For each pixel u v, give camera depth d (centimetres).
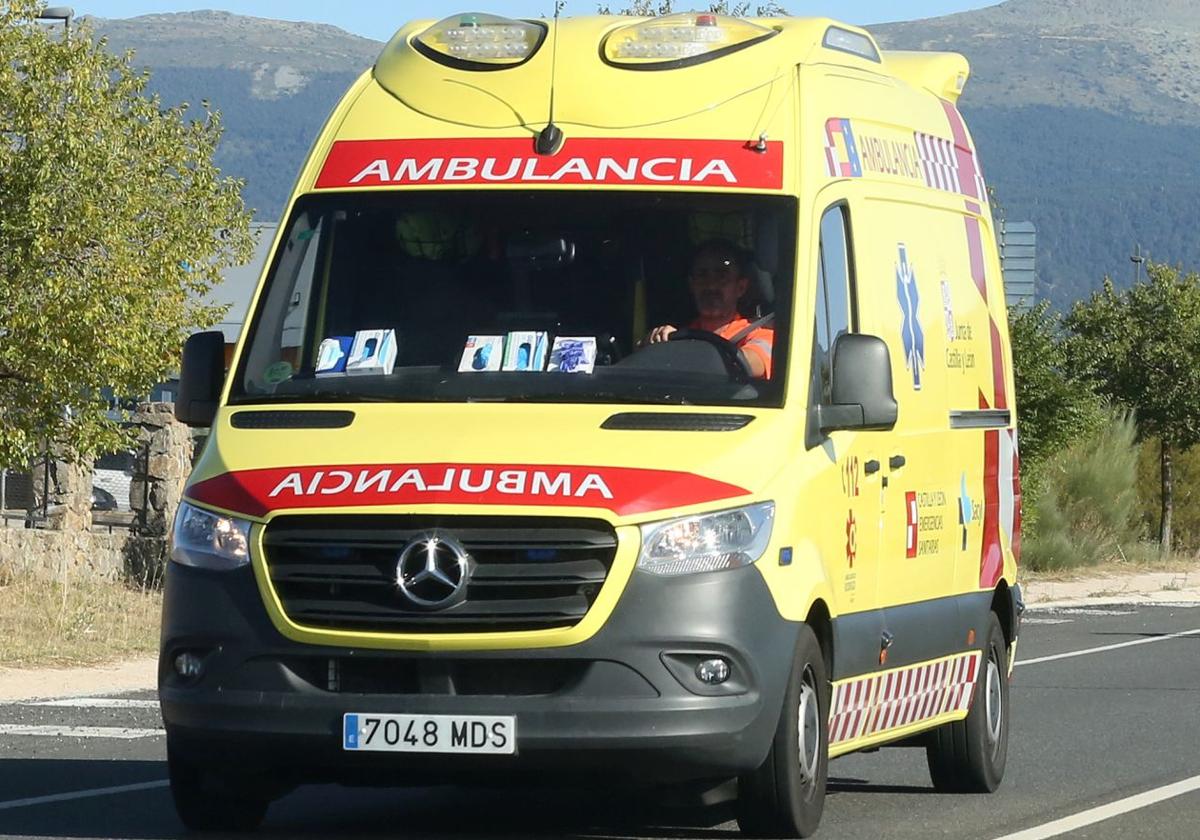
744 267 1103
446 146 1148
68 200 2731
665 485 998
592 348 1083
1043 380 4075
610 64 1162
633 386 1066
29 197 2703
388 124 1164
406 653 983
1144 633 2898
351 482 1001
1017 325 4097
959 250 1401
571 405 1055
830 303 1138
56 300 2706
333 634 988
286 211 1154
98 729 1691
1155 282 5147
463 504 982
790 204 1119
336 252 1131
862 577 1145
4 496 3725
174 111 3306
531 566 980
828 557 1084
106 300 2750
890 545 1195
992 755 1384
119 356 2769
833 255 1152
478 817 1188
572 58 1164
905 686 1234
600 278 1107
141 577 3192
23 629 2447
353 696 991
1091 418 4128
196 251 3266
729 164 1127
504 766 988
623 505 985
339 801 1260
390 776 1023
